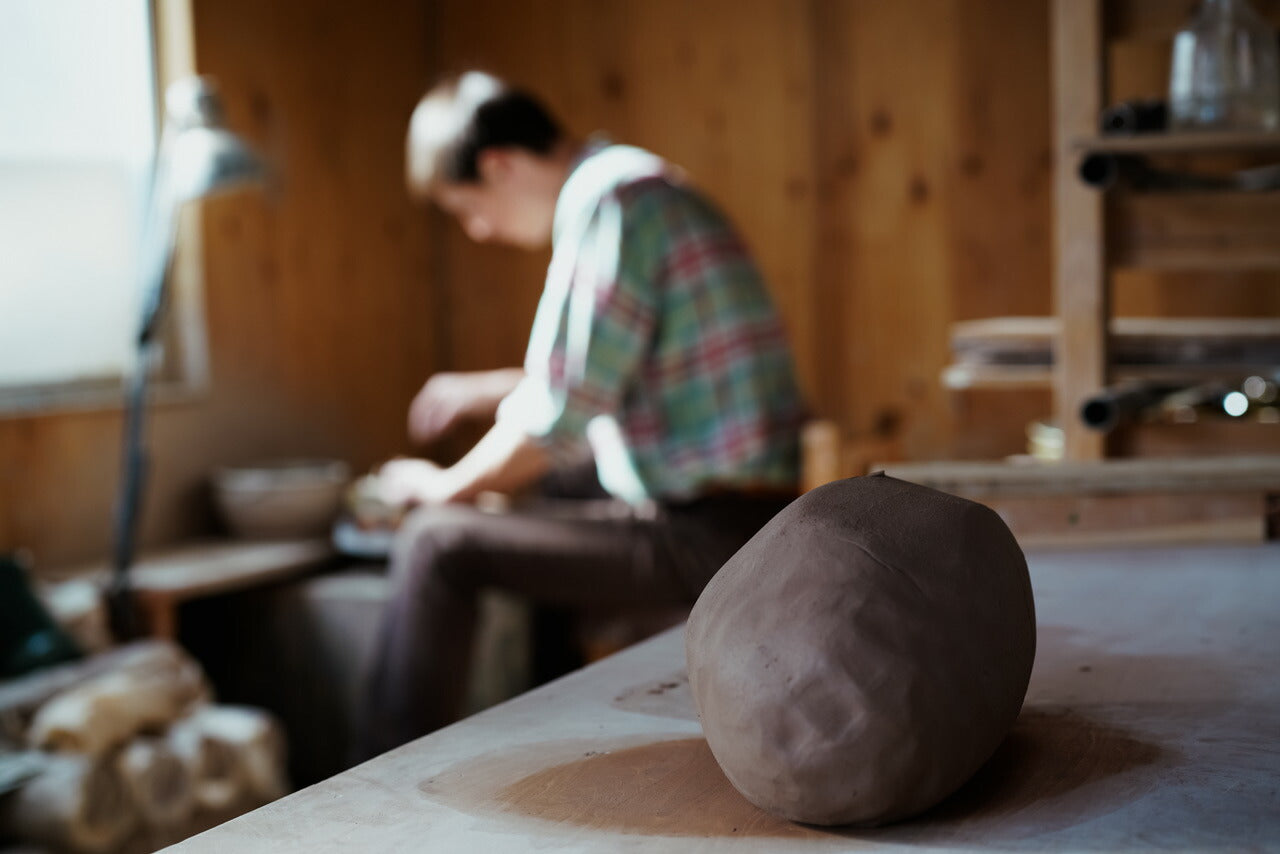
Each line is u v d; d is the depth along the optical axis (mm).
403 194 3336
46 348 2457
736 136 3137
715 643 585
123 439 2549
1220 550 1050
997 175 2926
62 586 2195
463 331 3451
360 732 1960
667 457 1961
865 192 3037
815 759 541
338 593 2396
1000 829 544
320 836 553
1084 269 1452
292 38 2934
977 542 616
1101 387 1458
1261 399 1523
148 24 2592
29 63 2402
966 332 2070
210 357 2738
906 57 2977
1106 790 578
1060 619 863
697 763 634
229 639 2498
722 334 1923
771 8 3078
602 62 3252
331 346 3090
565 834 552
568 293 1896
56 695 1881
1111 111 1428
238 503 2619
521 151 2041
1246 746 622
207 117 2232
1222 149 1403
